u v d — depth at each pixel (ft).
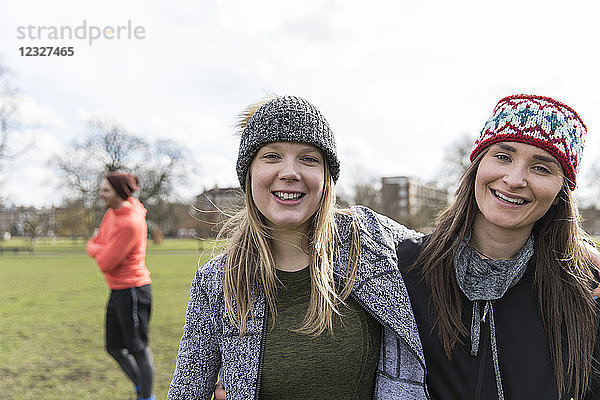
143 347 15.29
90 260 90.63
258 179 5.91
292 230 6.26
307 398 5.93
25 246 147.74
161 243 157.89
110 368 19.85
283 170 5.79
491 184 5.93
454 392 6.13
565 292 6.16
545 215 6.35
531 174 5.77
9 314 32.27
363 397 6.17
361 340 6.04
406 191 160.66
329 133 6.01
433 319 6.23
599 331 6.16
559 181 5.82
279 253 6.37
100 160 149.79
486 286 6.06
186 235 201.26
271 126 5.80
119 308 15.10
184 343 6.58
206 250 7.65
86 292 43.83
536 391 5.90
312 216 6.26
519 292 6.19
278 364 5.91
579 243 6.38
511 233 6.06
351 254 6.29
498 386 5.99
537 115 5.74
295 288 6.16
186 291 43.50
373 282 6.16
